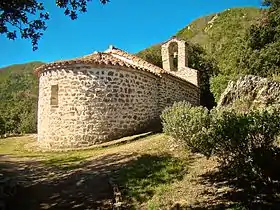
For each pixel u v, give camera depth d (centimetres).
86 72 1424
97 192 780
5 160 1271
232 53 2581
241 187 705
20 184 878
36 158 1287
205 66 2822
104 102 1426
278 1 2083
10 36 774
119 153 1141
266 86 1060
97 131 1402
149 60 2800
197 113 852
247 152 707
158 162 928
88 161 1116
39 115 1585
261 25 2100
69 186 848
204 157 923
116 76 1465
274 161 716
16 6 740
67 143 1412
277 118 705
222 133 726
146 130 1548
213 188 719
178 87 1914
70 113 1421
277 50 1903
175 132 900
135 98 1527
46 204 728
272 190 669
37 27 802
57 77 1463
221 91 2125
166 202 666
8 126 3450
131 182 798
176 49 2392
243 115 767
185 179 789
